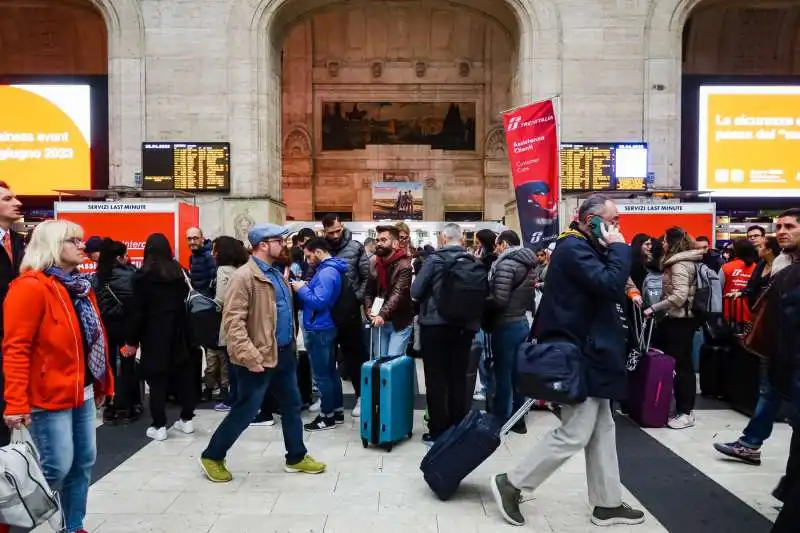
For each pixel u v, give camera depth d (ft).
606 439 12.43
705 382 23.81
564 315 12.05
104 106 48.98
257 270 14.52
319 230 50.21
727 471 15.53
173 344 18.35
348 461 16.33
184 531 12.05
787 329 11.20
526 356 12.00
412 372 18.28
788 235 12.80
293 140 80.12
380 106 80.74
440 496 13.60
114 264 20.75
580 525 12.42
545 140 25.66
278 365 14.98
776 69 66.44
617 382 11.94
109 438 18.62
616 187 44.88
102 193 41.01
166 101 46.42
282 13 48.52
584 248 11.90
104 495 13.96
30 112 48.57
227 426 14.69
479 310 16.57
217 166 46.09
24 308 9.86
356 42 79.61
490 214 79.56
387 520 12.58
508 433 18.93
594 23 46.06
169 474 15.35
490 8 50.80
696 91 48.62
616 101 46.03
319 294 18.35
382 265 19.33
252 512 12.97
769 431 15.80
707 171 48.62
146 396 24.59
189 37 46.32
